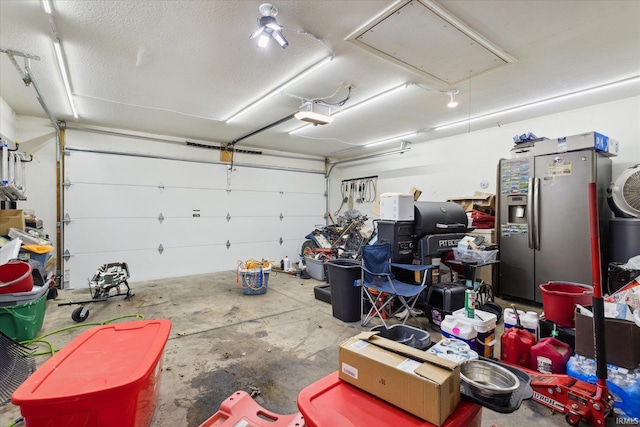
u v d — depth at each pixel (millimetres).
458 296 3080
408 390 1017
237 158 6316
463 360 1260
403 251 3568
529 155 3760
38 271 3004
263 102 3789
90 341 1578
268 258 6715
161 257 5430
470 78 3064
